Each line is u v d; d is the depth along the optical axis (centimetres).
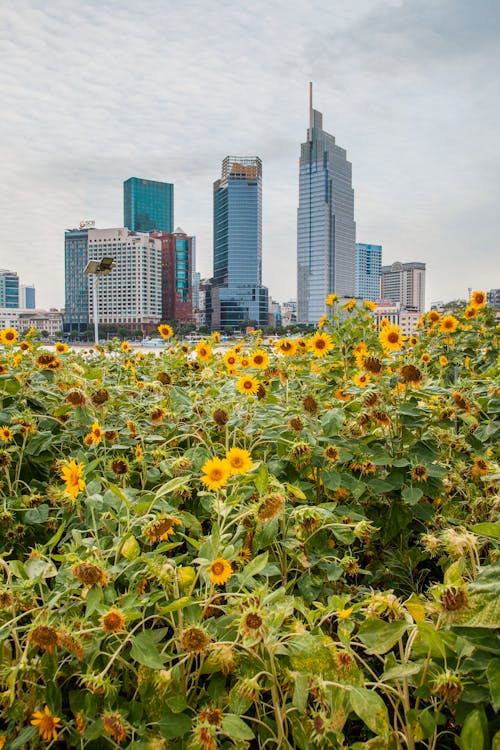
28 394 341
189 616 156
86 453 285
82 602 159
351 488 248
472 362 564
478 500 260
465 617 132
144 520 181
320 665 141
